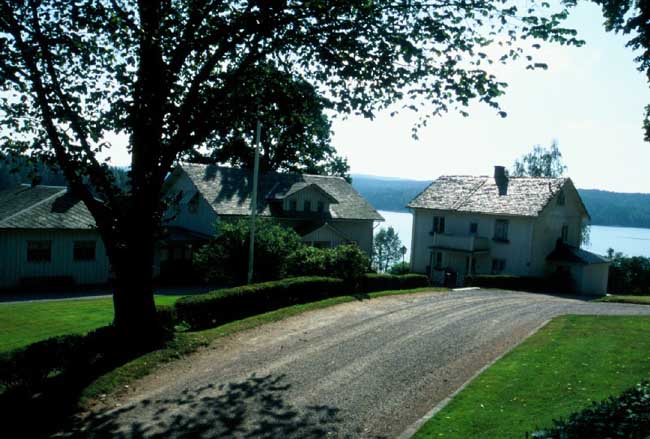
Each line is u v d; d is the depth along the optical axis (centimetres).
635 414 584
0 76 1137
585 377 1083
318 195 3919
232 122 1439
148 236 1325
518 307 2306
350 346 1427
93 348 1183
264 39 1268
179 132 1290
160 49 1228
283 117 1471
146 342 1310
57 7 1155
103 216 1289
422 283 2967
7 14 1087
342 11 1203
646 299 2922
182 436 834
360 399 1017
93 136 1249
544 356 1288
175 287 3072
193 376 1142
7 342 1520
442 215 4147
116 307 1323
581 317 1969
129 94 1230
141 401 988
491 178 4212
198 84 1292
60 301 2428
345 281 2377
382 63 1191
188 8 1332
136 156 1291
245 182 3881
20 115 1248
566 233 4034
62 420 892
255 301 1866
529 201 3722
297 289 2070
